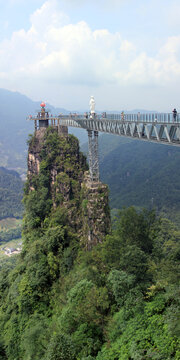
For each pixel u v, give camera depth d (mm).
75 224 62781
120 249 43719
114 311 34531
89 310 34500
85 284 39062
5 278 69250
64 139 70375
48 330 40938
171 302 28734
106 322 33719
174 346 23125
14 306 55062
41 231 65875
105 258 43375
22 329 49312
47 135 72312
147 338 25844
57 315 44219
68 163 68000
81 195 63688
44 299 51500
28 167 79000
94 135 57000
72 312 35906
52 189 68875
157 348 24062
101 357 28812
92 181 58125
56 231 58531
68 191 64875
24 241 69000
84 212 58094
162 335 25062
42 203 67938
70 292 39656
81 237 60875
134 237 49188
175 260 45125
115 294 34812
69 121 67812
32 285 51938
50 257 55031
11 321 51875
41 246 58438
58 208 65375
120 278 35406
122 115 37531
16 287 56188
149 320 27766
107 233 54500
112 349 28344
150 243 51344
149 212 56188
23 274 57469
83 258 50062
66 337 31141
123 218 51094
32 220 67438
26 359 39688
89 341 31656
